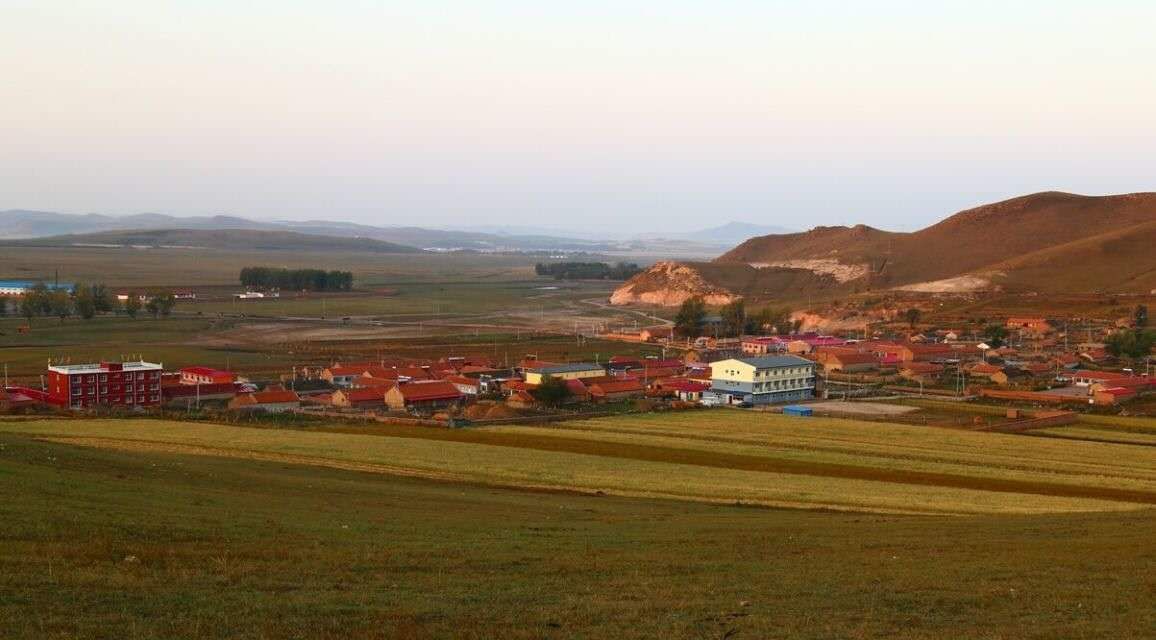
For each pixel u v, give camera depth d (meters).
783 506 71.81
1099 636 31.81
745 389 169.88
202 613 32.00
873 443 111.56
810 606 35.28
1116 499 80.62
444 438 109.00
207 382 162.00
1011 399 165.12
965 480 88.81
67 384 143.88
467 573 39.84
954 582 39.38
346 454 92.56
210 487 62.59
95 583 34.84
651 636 31.11
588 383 169.62
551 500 70.50
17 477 54.38
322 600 34.31
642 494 76.12
